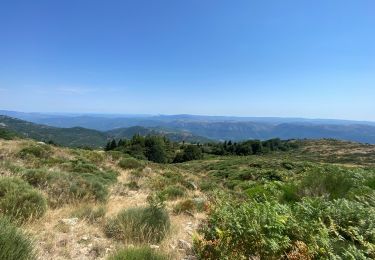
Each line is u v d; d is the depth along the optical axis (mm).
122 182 16172
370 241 4508
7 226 3797
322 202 5613
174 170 29109
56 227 5660
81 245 4930
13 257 3486
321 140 134750
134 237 5539
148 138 81438
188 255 4945
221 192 7457
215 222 4750
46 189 8992
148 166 25797
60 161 19328
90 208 7254
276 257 4086
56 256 4336
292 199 7469
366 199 6355
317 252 4062
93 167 18172
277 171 28344
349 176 7746
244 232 4195
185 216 8250
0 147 20609
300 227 4449
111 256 4258
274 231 4227
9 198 5965
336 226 4805
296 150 114375
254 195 8602
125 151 75000
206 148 117875
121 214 6363
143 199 10820
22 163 16703
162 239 5629
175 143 121625
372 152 94938
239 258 4047
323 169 7973
